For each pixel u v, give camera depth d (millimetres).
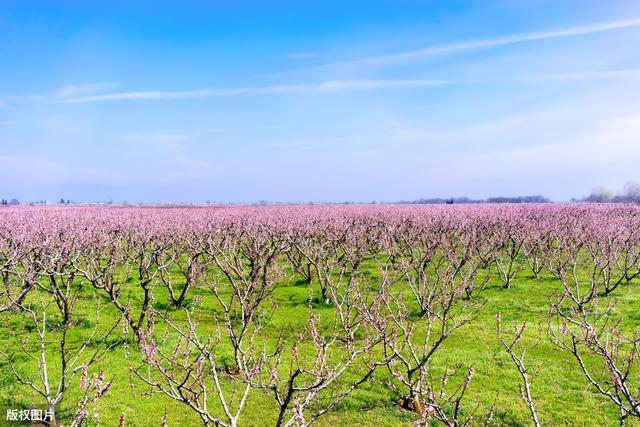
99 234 24281
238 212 55656
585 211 53875
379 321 10016
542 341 16156
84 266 24922
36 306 19500
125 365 13969
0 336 16219
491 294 23266
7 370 13320
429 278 23797
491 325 18078
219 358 14398
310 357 14539
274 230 30859
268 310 20188
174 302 20719
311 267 27281
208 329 17609
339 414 11305
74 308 19750
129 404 11734
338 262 24500
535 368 13930
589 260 30250
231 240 27125
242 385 12758
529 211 55500
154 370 13594
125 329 11586
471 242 23266
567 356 14836
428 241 27188
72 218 38250
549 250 27953
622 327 17172
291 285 25406
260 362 9125
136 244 25062
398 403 11805
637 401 7188
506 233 31094
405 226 37500
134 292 23594
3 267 13070
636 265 26234
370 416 11211
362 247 24906
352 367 13617
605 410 11398
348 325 10062
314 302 21906
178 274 28375
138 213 50875
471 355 14938
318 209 66062
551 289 24141
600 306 20469
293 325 18266
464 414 11172
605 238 25984
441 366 14016
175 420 11039
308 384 12516
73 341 15922
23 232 22781
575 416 11156
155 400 11969
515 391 12484
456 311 18875
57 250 18281
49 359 14289
